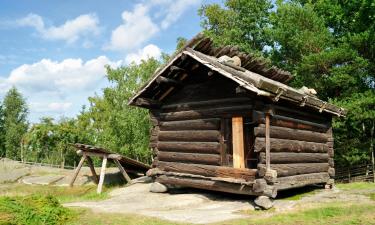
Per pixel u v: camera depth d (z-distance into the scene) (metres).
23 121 58.03
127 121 28.84
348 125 20.69
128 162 17.95
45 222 6.95
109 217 7.90
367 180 20.97
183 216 8.12
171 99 12.09
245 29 31.52
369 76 21.12
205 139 10.84
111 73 30.73
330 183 12.20
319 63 20.92
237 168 9.86
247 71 11.48
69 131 40.47
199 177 10.68
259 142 9.19
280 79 13.35
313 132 11.84
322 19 24.31
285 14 24.44
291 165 10.20
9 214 6.77
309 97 10.30
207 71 11.00
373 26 21.28
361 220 7.07
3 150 54.25
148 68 28.53
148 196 11.39
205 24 32.56
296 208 8.78
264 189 8.99
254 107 9.34
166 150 12.02
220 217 8.03
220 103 10.58
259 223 7.26
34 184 19.17
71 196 14.63
